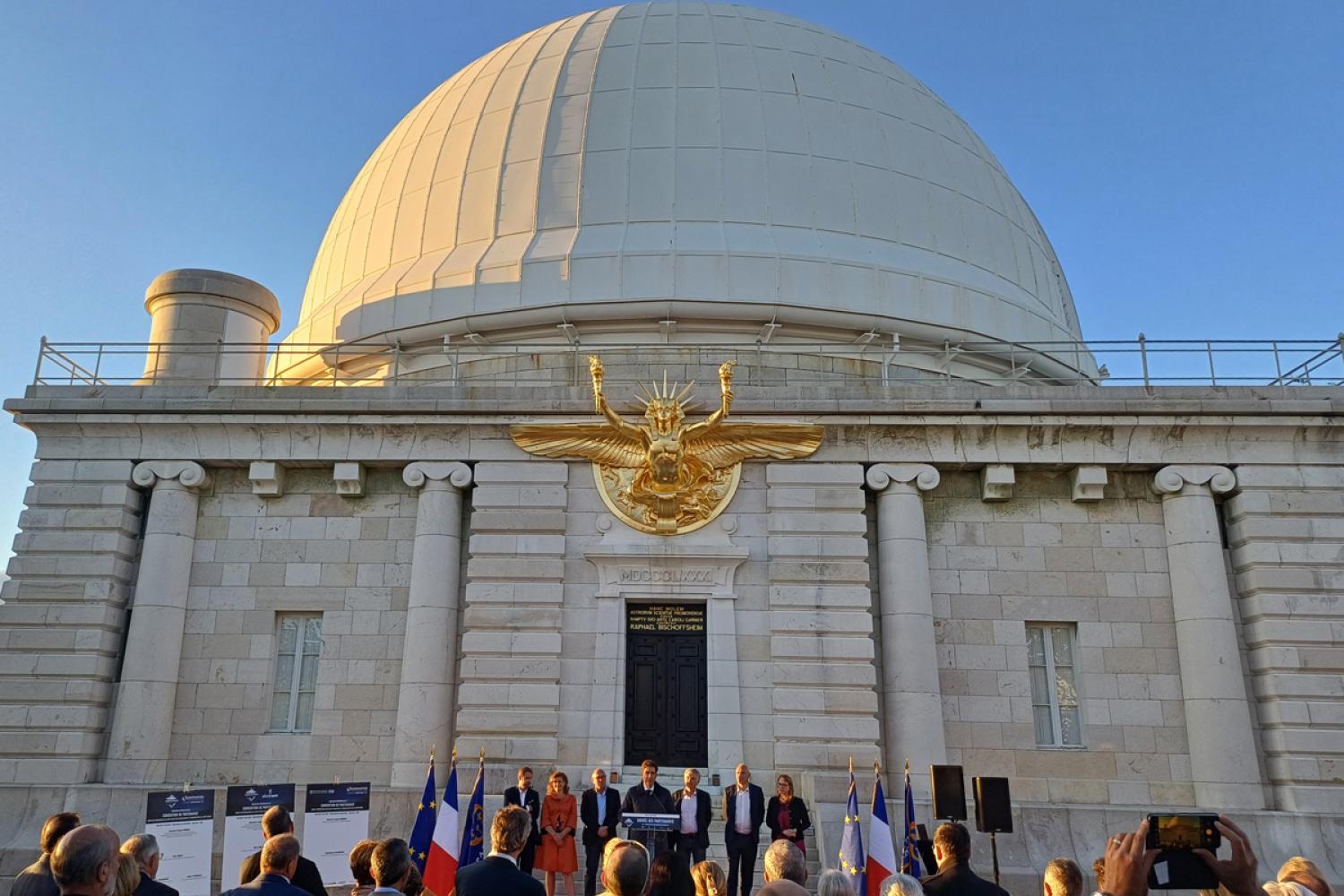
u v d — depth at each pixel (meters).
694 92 31.16
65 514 23.94
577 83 31.89
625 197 29.66
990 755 22.95
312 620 24.33
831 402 23.97
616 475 24.06
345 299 31.03
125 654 23.52
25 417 24.27
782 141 30.64
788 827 18.81
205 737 23.25
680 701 23.11
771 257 28.48
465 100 33.62
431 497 23.94
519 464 24.08
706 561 23.42
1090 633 23.66
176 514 24.02
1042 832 20.81
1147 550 24.05
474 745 22.31
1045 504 24.36
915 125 33.09
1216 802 22.09
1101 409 23.75
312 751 23.14
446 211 31.14
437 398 24.38
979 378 30.02
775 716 22.55
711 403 24.27
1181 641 23.33
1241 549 23.73
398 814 21.05
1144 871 6.88
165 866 14.77
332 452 24.22
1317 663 22.67
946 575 23.94
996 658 23.50
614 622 23.16
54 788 21.86
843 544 23.45
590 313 27.84
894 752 22.47
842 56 33.91
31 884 9.49
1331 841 21.03
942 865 10.17
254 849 15.38
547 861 18.45
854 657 22.75
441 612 23.33
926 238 31.00
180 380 26.53
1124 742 23.00
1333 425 23.77
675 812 18.56
